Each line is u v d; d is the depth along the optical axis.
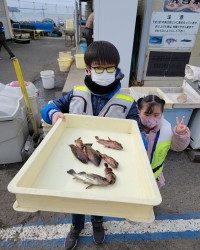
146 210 0.97
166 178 3.09
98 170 1.29
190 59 4.47
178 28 4.13
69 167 1.29
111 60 1.45
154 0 3.85
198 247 2.21
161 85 4.71
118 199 0.94
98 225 2.13
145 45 4.23
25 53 10.41
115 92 1.65
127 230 2.34
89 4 10.65
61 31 17.08
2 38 2.89
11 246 2.17
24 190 0.95
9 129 2.94
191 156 3.46
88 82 1.60
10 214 2.48
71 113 1.72
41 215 2.47
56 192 0.95
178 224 2.42
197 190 2.91
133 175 1.26
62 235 2.27
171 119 3.45
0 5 11.68
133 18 3.84
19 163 3.26
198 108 3.34
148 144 1.81
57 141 1.51
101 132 1.65
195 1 3.87
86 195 0.95
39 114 3.90
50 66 8.37
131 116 1.74
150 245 2.21
